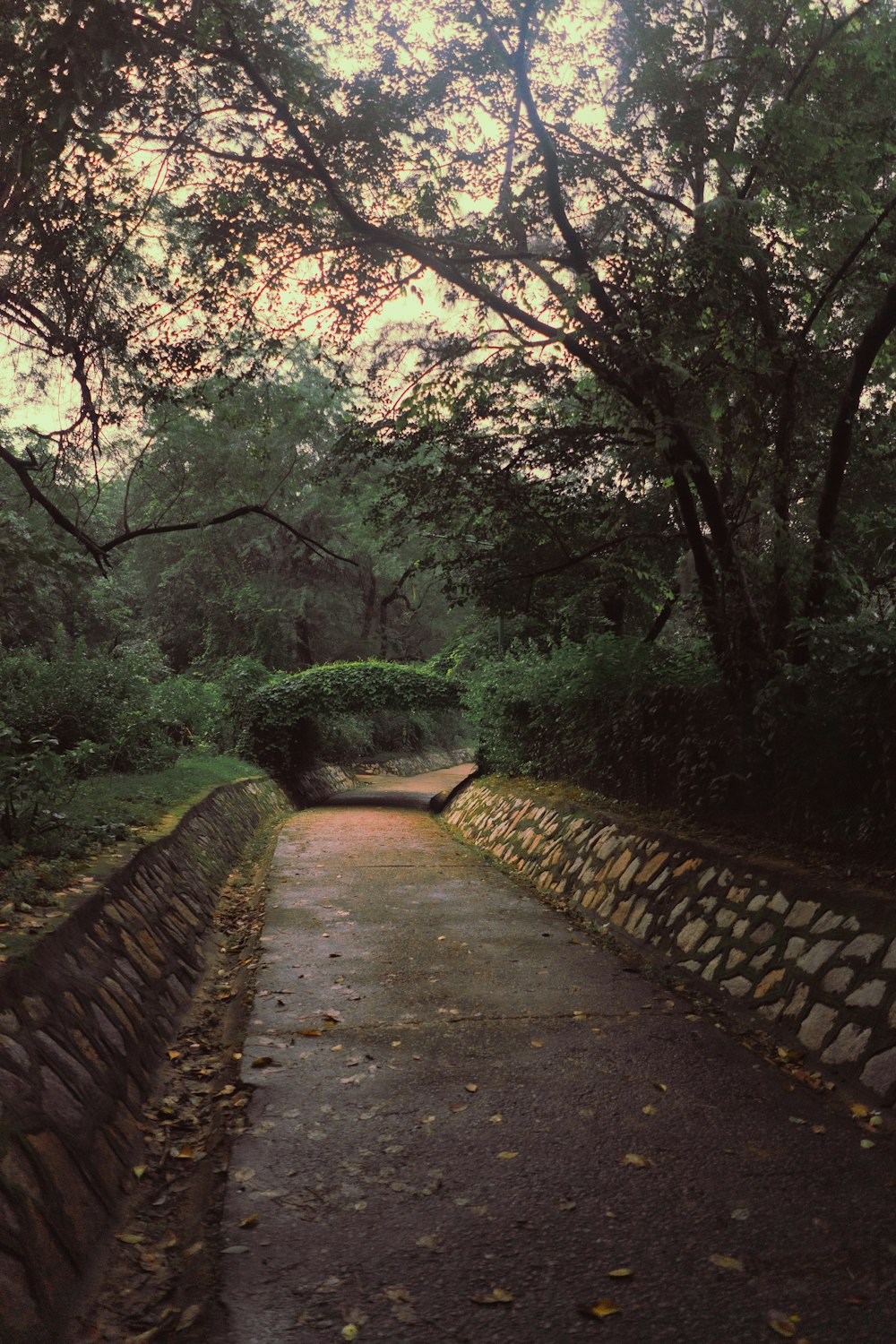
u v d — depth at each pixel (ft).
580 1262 9.54
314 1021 17.04
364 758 106.52
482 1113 13.11
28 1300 8.07
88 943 15.08
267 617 95.04
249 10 19.22
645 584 38.83
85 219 20.93
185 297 23.27
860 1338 8.33
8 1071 10.18
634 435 22.94
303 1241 9.98
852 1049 13.98
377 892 29.76
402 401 25.31
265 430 29.09
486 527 30.09
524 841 35.50
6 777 19.92
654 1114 13.01
